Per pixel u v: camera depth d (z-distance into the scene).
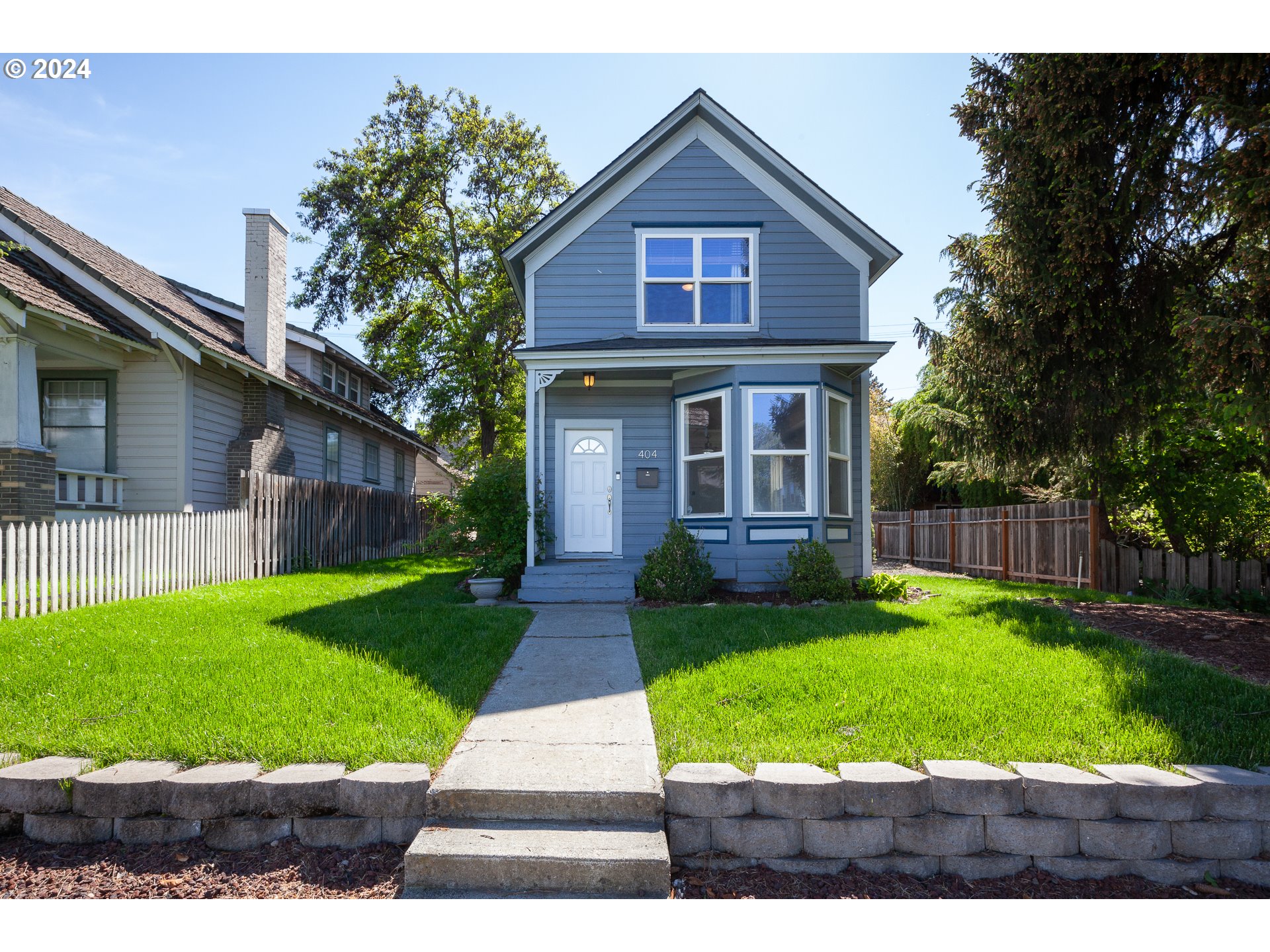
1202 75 7.32
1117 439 10.92
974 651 6.53
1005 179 9.45
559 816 3.89
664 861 3.56
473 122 28.58
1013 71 9.14
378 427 21.84
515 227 28.06
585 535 12.44
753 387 11.01
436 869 3.57
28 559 7.91
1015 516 15.00
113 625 7.48
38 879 3.71
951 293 14.92
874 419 27.66
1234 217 7.75
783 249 12.58
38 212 14.42
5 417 10.38
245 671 5.77
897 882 3.82
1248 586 10.89
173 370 13.00
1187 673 5.77
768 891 3.72
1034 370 9.91
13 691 5.28
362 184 28.08
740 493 10.92
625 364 11.09
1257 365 6.72
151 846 3.99
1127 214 8.79
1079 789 3.90
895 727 4.65
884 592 10.48
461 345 27.55
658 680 5.76
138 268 16.45
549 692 5.62
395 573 13.96
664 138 12.48
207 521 10.98
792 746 4.38
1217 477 12.16
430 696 5.27
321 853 3.94
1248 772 4.10
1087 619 8.08
